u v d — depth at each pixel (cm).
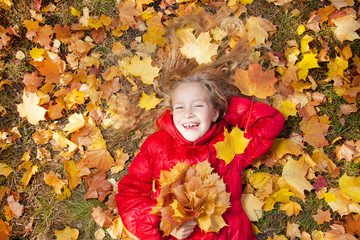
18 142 201
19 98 203
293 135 194
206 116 169
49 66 195
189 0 201
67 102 198
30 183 200
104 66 204
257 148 173
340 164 198
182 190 152
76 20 206
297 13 201
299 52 194
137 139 203
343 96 195
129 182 178
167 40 199
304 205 195
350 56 193
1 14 202
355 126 199
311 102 193
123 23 198
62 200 199
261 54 200
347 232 189
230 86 195
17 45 203
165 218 153
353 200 186
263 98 176
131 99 200
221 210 158
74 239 194
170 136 179
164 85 199
